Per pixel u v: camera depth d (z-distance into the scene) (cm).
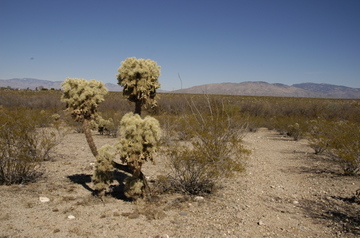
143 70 524
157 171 775
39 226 415
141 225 435
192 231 420
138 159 491
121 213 479
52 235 389
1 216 439
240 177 750
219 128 675
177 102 1978
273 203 558
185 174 635
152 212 485
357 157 788
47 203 510
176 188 622
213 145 616
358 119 2000
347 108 2714
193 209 513
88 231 406
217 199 574
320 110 2681
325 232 431
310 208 535
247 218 475
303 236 415
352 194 619
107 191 598
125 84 535
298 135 1511
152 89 548
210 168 603
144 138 496
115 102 2564
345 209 529
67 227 416
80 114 520
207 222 455
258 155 1070
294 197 600
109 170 538
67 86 515
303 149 1220
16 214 452
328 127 1213
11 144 641
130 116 510
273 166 892
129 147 488
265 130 2070
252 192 626
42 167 759
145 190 552
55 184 627
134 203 533
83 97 507
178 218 468
